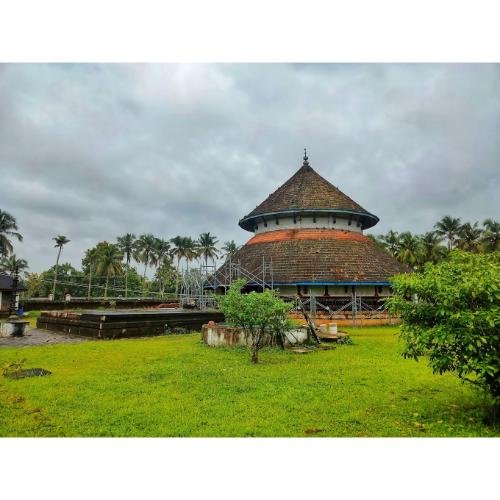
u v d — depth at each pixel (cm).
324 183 3488
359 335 2088
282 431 629
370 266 2911
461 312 614
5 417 693
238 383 932
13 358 1311
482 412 698
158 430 631
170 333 2130
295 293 2827
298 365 1183
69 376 1020
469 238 6047
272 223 3331
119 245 7969
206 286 3328
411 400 798
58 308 4238
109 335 1891
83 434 617
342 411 727
